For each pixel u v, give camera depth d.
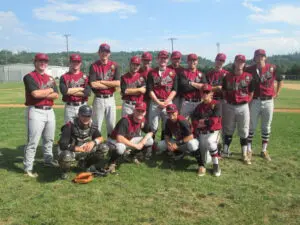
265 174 6.27
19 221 4.26
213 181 5.85
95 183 5.64
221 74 7.35
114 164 6.20
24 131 10.24
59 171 6.25
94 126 6.10
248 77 6.84
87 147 5.86
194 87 7.17
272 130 10.59
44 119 6.04
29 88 5.80
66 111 6.72
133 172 6.24
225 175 6.18
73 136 5.93
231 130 7.24
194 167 6.62
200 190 5.38
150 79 7.14
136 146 6.38
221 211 4.65
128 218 4.38
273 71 7.13
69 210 4.58
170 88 7.12
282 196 5.20
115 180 5.80
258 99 7.17
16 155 7.37
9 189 5.31
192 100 7.27
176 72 7.46
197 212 4.61
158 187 5.50
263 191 5.39
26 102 5.98
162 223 4.27
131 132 6.50
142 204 4.82
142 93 7.14
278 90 7.45
